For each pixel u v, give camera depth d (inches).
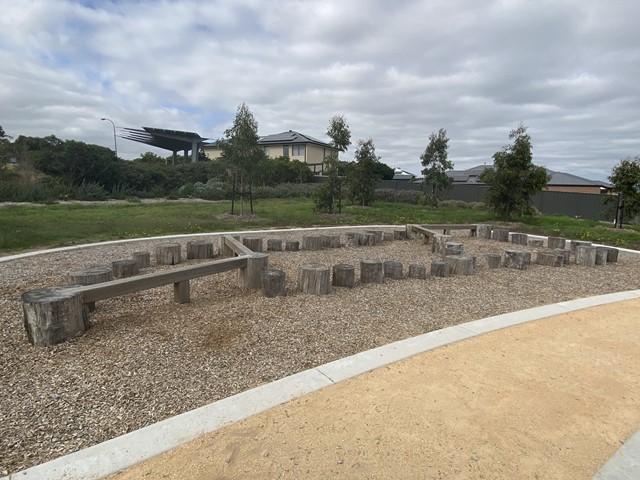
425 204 836.0
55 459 82.0
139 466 80.0
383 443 88.0
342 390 109.3
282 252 316.5
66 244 330.0
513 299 205.6
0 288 203.8
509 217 617.0
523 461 83.8
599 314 178.9
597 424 97.4
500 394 109.5
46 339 135.0
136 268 229.9
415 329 160.4
